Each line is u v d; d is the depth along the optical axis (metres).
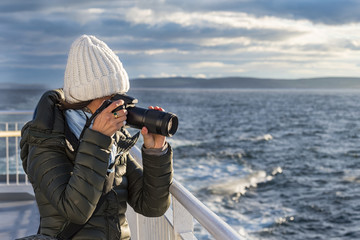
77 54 1.19
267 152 58.41
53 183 1.14
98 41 1.24
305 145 66.31
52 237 1.16
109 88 1.17
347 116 112.81
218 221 0.96
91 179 1.12
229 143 66.00
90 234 1.19
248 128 86.56
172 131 1.20
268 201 36.12
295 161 53.59
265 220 31.67
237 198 35.78
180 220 1.37
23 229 3.41
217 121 98.31
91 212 1.13
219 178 42.00
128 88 1.28
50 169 1.15
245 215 32.41
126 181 1.39
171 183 1.34
